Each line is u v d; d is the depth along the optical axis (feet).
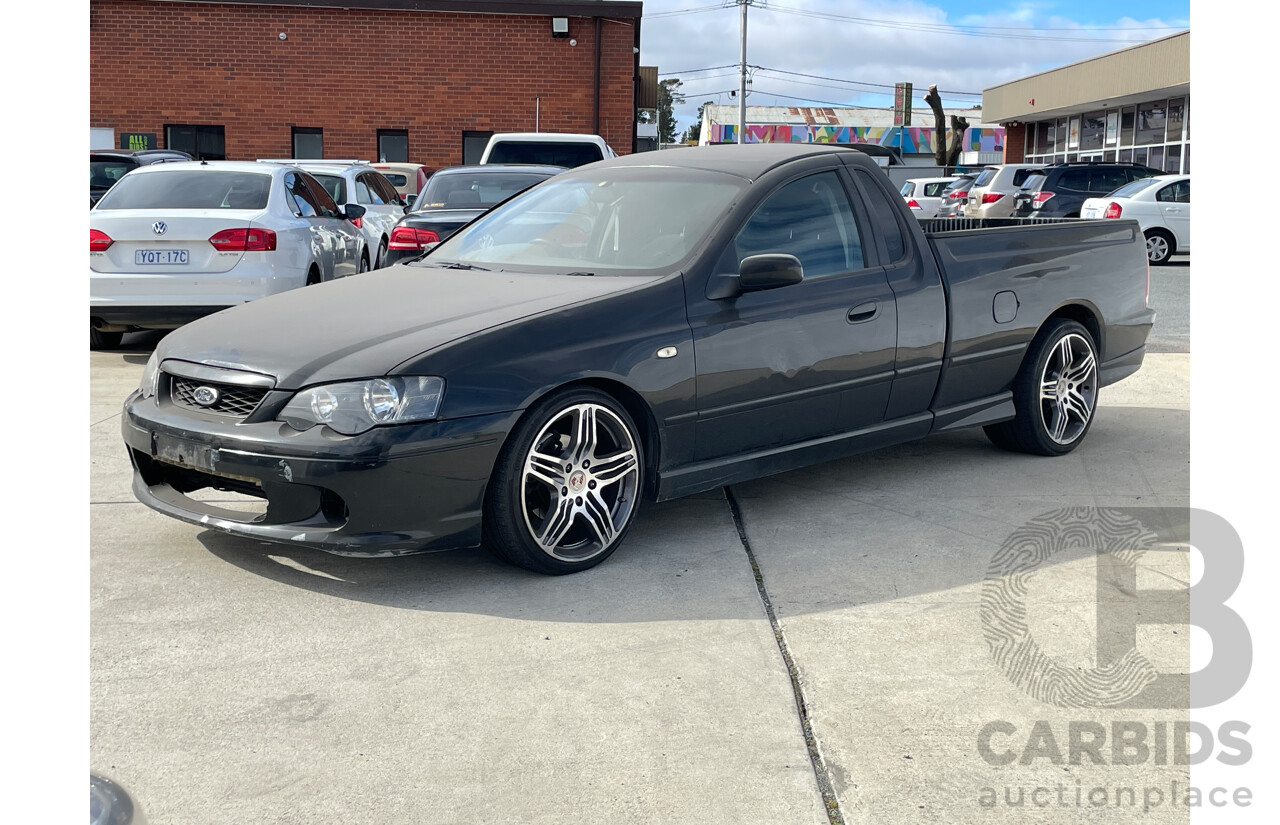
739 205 14.69
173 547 13.70
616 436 13.25
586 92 66.44
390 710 9.62
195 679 10.17
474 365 12.05
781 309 14.53
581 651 10.84
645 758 8.84
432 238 28.99
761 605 12.02
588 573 13.03
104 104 65.62
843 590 12.48
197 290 24.84
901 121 186.80
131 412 13.23
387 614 11.73
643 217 15.10
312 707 9.66
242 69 65.67
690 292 13.80
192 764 8.72
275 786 8.42
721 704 9.74
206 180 27.22
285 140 66.49
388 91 66.13
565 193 16.61
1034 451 18.58
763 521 15.07
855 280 15.52
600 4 65.21
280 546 13.78
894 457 18.69
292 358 12.26
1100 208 61.36
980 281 17.10
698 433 13.91
